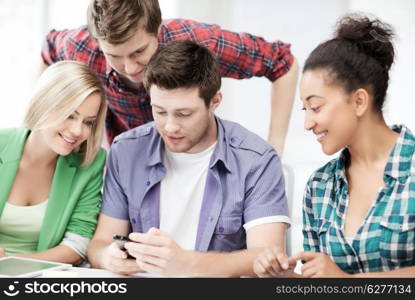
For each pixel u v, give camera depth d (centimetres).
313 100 125
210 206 152
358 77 124
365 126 129
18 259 139
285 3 300
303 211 145
